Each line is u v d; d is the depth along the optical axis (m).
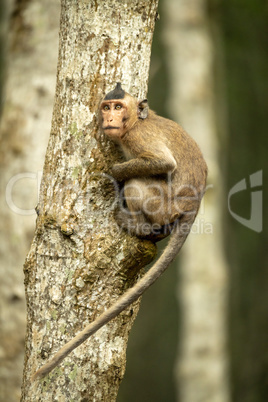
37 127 14.91
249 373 23.12
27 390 7.70
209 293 18.95
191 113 19.59
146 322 23.95
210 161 19.23
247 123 24.69
